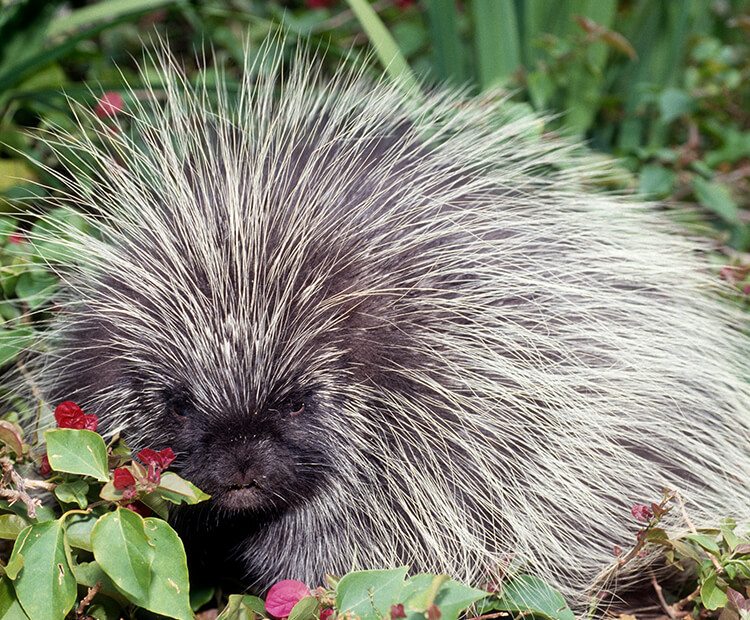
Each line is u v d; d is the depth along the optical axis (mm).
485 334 907
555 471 907
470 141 1023
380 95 1037
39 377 962
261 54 1225
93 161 1075
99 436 814
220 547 948
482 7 1193
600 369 925
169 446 870
